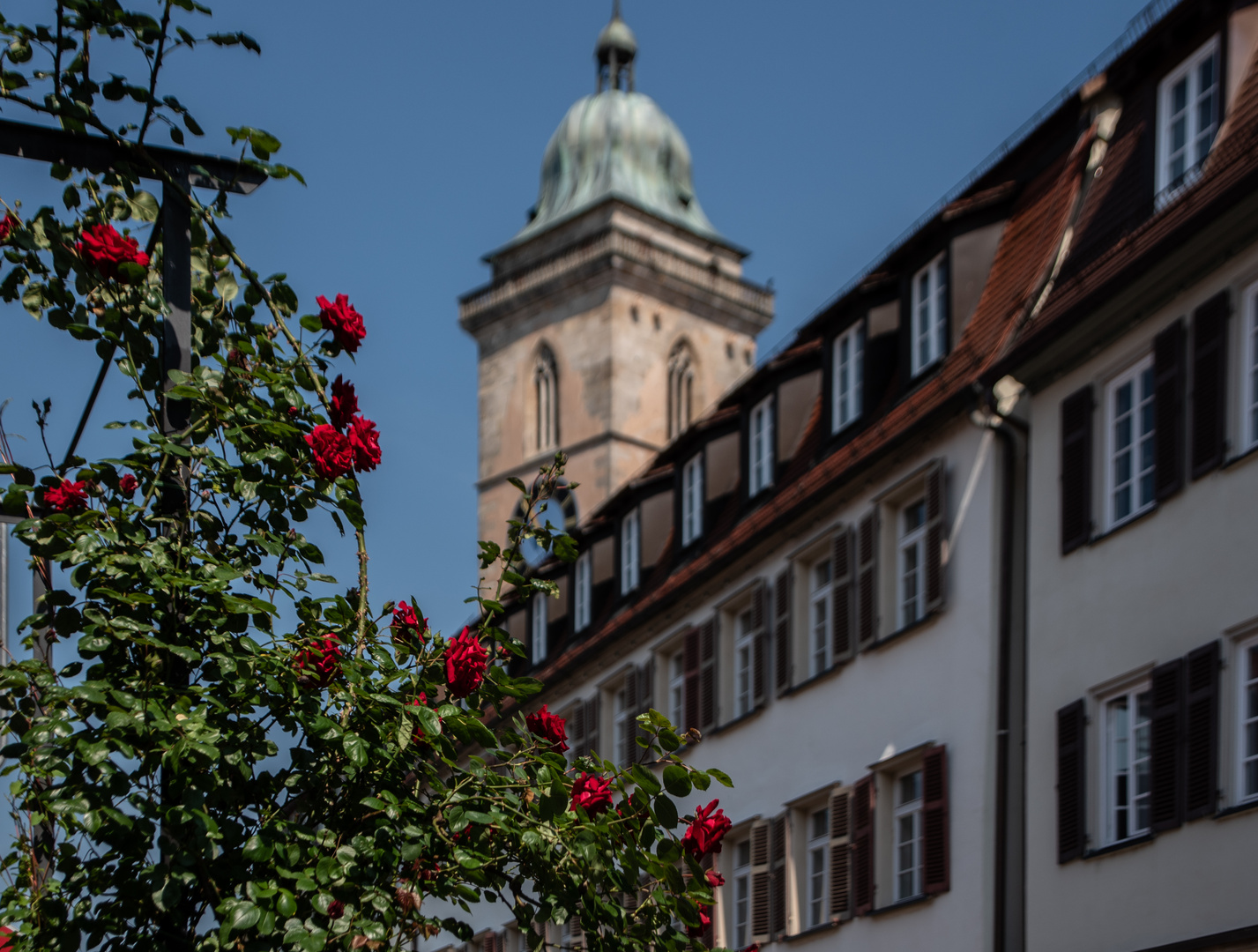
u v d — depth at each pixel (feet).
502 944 80.33
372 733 20.59
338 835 20.13
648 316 243.19
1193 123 57.77
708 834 22.07
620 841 22.03
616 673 100.17
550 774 21.07
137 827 18.56
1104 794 55.21
